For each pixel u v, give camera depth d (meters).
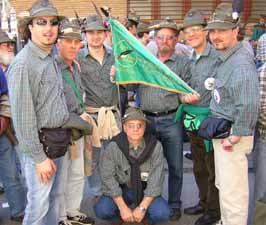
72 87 3.53
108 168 3.61
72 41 3.45
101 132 4.00
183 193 4.62
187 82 3.82
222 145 3.25
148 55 3.54
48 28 2.85
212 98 3.35
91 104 4.03
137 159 3.59
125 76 3.62
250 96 3.00
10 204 3.90
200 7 12.83
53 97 2.94
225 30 3.06
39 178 2.95
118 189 3.61
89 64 3.98
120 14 12.90
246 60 3.06
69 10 13.05
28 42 2.95
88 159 3.82
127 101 4.27
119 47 3.60
